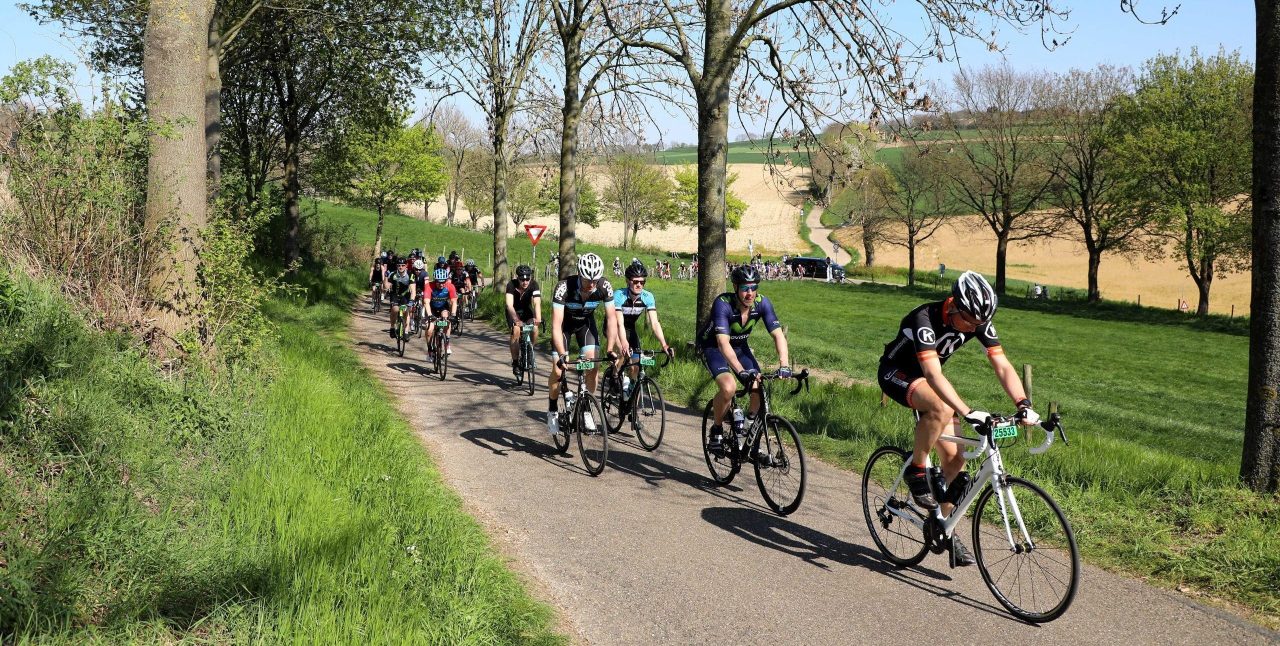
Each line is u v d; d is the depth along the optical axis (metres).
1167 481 6.45
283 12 17.72
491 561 4.72
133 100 6.89
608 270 60.56
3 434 4.24
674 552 5.21
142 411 5.27
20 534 3.43
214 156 12.73
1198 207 37.72
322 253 36.22
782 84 12.50
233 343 7.33
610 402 8.67
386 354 14.97
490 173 69.75
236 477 4.86
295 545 4.05
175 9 7.38
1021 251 79.31
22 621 2.97
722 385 6.42
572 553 5.17
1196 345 32.59
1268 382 5.84
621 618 4.24
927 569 4.97
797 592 4.59
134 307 6.62
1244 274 61.91
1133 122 41.12
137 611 3.22
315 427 6.53
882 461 5.34
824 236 90.81
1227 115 37.88
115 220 6.76
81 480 4.05
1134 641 3.97
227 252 7.53
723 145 12.40
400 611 3.60
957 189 51.41
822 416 9.48
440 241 64.31
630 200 79.00
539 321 11.15
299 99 25.69
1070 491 6.34
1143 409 19.14
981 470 4.50
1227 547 5.00
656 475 7.09
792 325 33.50
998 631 4.11
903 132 12.09
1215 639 3.99
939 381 4.41
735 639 4.02
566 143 20.30
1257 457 5.91
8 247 6.38
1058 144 45.41
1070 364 26.72
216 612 3.37
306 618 3.32
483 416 9.54
